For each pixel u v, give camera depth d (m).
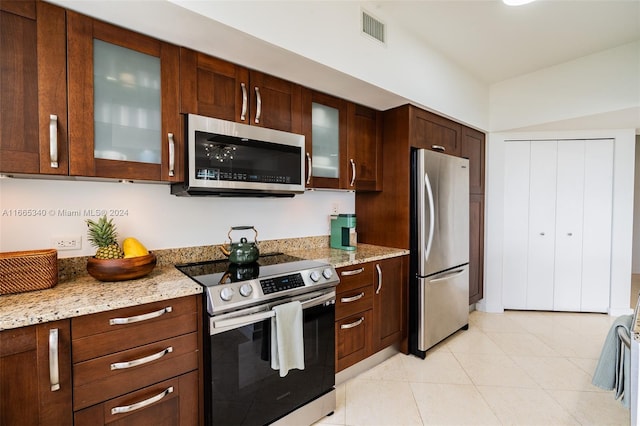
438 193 2.51
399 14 2.06
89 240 1.57
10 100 1.11
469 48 2.51
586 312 3.37
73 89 1.23
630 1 1.90
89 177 1.32
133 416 1.20
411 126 2.42
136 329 1.20
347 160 2.31
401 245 2.49
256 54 1.59
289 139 1.88
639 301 1.19
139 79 1.40
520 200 3.42
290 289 1.56
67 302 1.13
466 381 2.08
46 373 1.03
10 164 1.11
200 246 1.95
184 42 1.47
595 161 3.26
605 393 1.94
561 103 2.83
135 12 1.24
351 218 2.45
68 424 1.07
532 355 2.44
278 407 1.54
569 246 3.36
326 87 2.03
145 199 1.75
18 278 1.22
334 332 1.83
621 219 3.22
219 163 1.58
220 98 1.63
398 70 2.17
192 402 1.35
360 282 2.07
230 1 1.35
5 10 1.09
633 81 2.46
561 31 2.27
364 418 1.73
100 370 1.12
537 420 1.70
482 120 3.15
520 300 3.46
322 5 1.70
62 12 1.20
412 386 2.03
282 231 2.37
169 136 1.47
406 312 2.46
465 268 2.87
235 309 1.38
